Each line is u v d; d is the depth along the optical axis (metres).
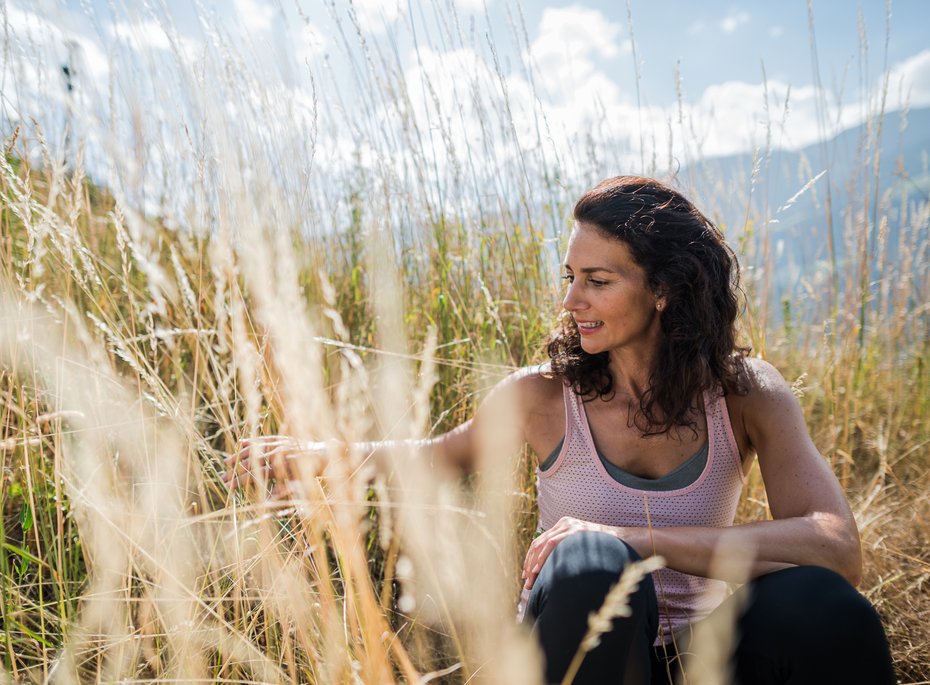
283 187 1.80
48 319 1.69
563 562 1.26
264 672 1.24
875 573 2.25
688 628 1.53
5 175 1.60
